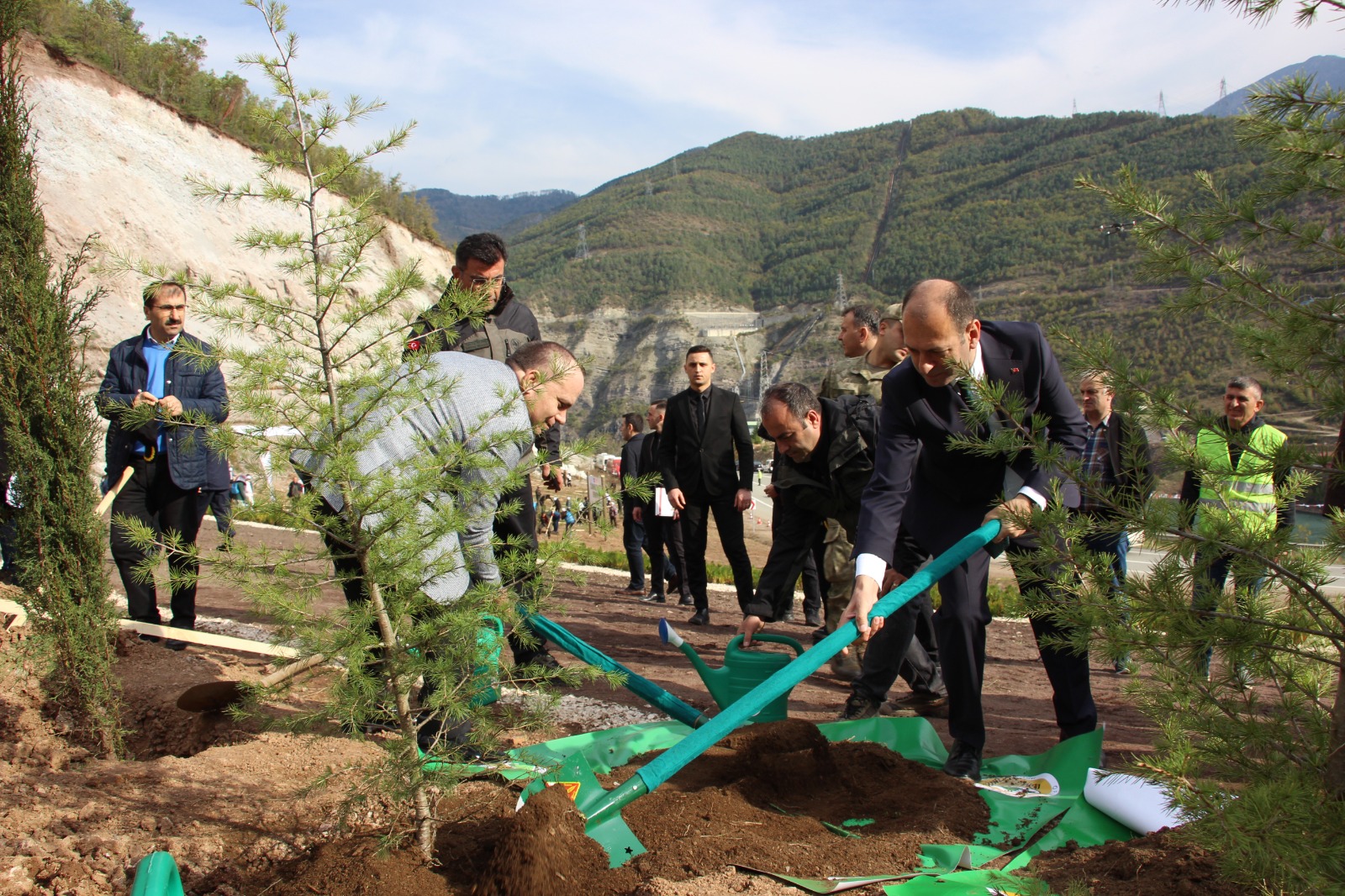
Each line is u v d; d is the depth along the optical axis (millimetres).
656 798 2889
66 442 3395
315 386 2264
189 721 3713
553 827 2355
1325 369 1873
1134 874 2275
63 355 3449
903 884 2330
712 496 7355
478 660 2490
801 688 5133
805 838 2645
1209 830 1744
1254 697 2027
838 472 4539
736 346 164000
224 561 2236
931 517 3648
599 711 4297
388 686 2363
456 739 3014
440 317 2357
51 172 19328
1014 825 2820
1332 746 1870
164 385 5129
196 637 4855
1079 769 3199
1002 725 4391
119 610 3605
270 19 2193
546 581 2730
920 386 3438
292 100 2258
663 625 3791
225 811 2734
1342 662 1854
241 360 2170
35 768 3129
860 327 6055
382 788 2357
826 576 5324
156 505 5133
